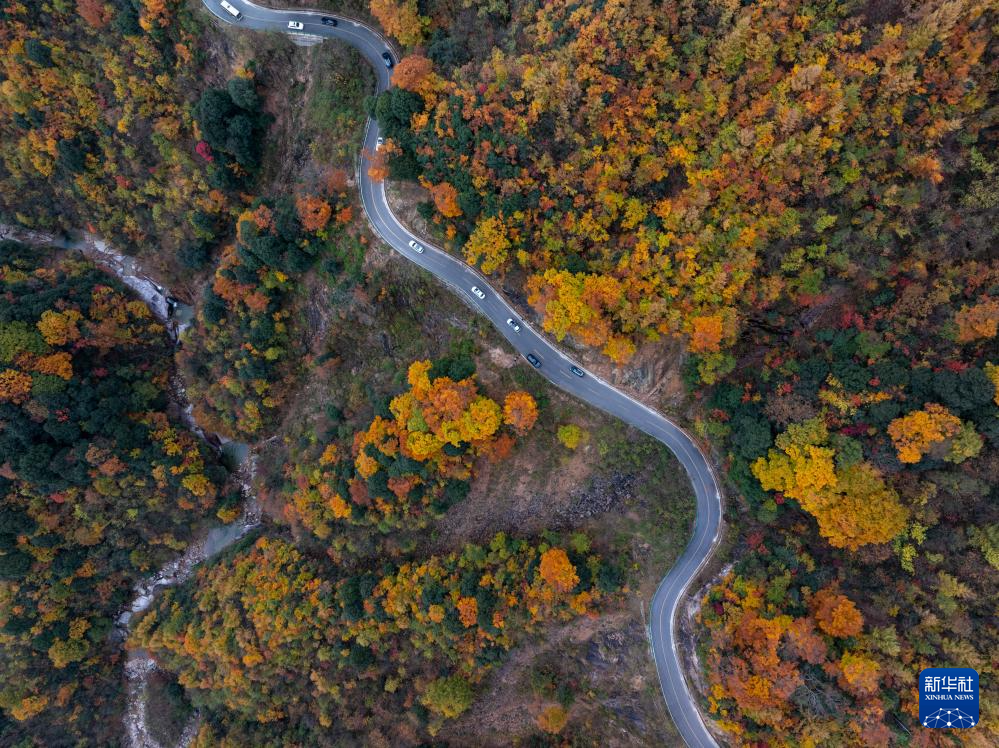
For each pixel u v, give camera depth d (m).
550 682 69.50
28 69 70.06
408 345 71.69
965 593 46.97
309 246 70.00
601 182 53.31
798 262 51.03
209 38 67.31
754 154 48.69
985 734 45.19
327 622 73.19
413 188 65.19
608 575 64.06
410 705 72.06
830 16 45.84
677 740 63.34
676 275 53.91
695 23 48.06
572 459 65.50
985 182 45.00
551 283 56.69
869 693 49.41
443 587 67.38
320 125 67.88
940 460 47.12
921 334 48.59
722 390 58.50
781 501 55.22
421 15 59.62
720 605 58.66
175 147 72.88
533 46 53.38
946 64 43.59
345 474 70.62
